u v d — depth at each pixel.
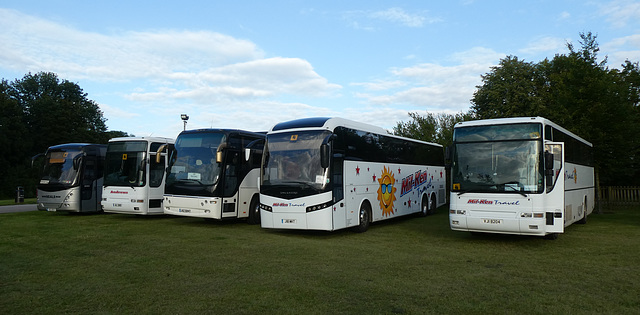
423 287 7.84
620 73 27.81
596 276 8.72
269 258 10.47
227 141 16.58
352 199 14.80
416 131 34.88
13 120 56.69
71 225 16.66
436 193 23.11
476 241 13.28
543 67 32.41
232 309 6.53
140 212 18.19
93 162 20.81
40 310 6.46
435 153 23.42
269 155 14.71
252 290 7.57
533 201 11.55
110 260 10.16
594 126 22.20
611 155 23.08
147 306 6.68
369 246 12.32
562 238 13.78
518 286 7.94
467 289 7.72
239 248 11.84
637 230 15.66
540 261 10.21
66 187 19.89
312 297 7.16
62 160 20.41
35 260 10.14
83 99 73.12
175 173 16.89
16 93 67.00
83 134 62.12
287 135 14.63
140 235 14.12
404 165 19.23
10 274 8.76
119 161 18.94
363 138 15.96
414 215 21.88
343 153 14.60
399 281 8.27
